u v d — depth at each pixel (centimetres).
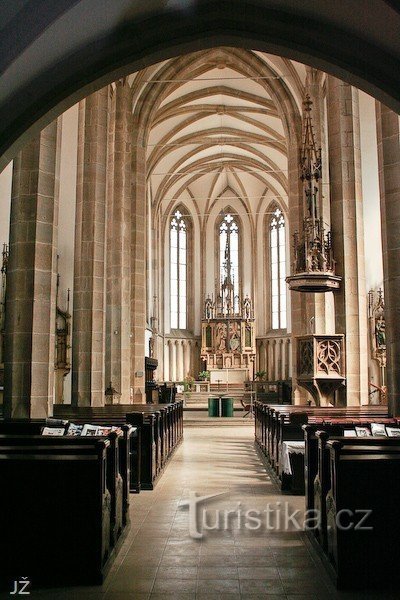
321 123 2194
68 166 2122
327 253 1513
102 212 1742
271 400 3416
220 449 1742
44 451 601
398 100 739
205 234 4169
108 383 2134
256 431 1886
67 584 577
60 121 1209
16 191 1170
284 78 2409
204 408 3225
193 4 757
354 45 742
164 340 3884
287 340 3834
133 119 2500
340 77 780
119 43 760
